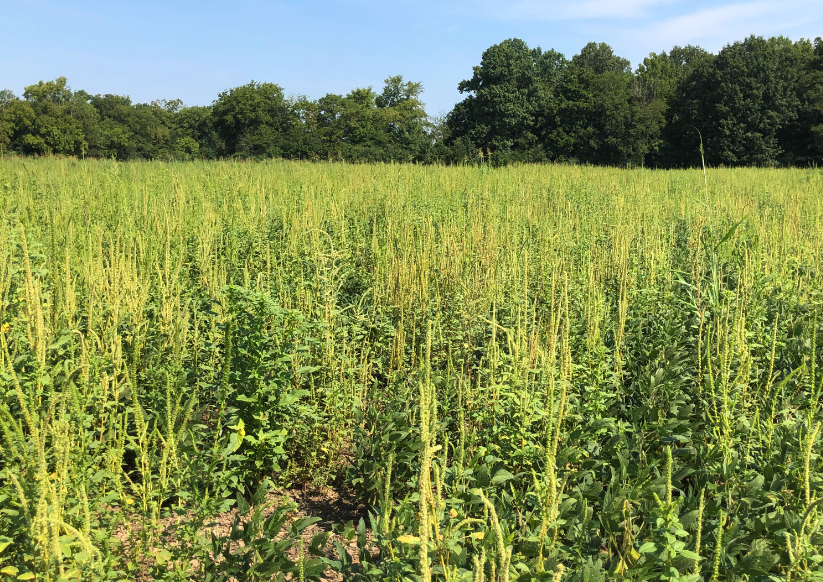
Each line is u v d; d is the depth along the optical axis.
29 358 4.64
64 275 6.33
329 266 7.99
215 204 12.84
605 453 4.75
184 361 5.83
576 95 61.62
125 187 14.53
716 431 4.68
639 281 8.17
